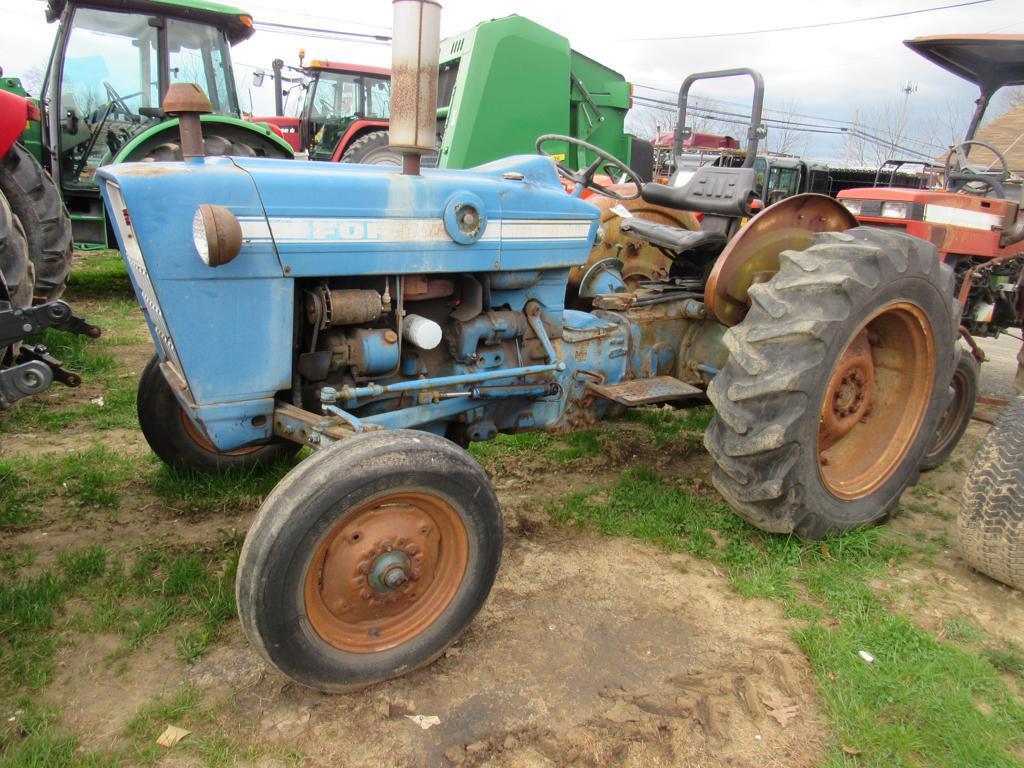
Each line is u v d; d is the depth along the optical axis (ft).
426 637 7.04
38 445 12.19
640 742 6.36
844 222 11.09
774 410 8.70
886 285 9.02
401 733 6.40
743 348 8.90
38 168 17.54
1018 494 8.60
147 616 7.72
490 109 21.66
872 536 9.89
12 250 12.55
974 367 12.35
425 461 6.55
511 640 7.70
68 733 6.23
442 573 7.20
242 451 10.98
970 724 6.66
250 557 6.05
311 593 6.39
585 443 13.12
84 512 10.01
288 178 7.22
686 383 11.01
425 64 7.54
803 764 6.23
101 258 31.78
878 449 10.42
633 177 12.09
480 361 9.12
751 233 10.03
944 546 10.11
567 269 9.71
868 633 7.89
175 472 10.66
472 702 6.81
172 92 7.35
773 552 9.46
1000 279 18.86
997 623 8.32
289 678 6.42
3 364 8.78
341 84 37.29
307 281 7.78
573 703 6.82
